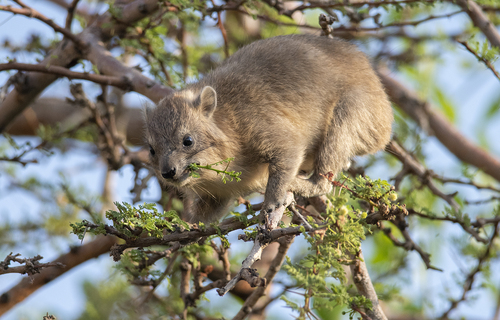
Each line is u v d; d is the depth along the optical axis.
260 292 8.98
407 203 11.80
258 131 10.23
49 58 12.04
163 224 7.08
